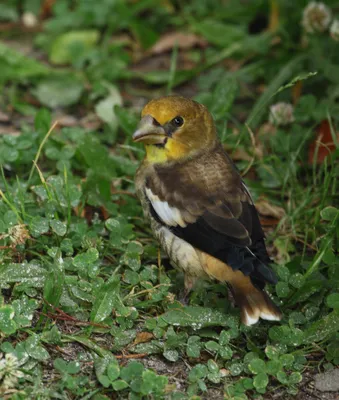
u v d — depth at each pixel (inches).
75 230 370.3
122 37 592.7
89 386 301.6
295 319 343.3
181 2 619.8
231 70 558.6
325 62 505.4
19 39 589.3
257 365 312.5
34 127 459.2
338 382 322.0
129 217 401.7
